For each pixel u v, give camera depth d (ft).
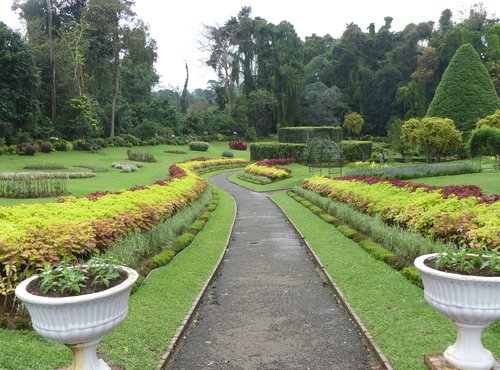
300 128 140.67
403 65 225.76
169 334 16.55
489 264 11.12
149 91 211.00
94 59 160.86
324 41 278.46
